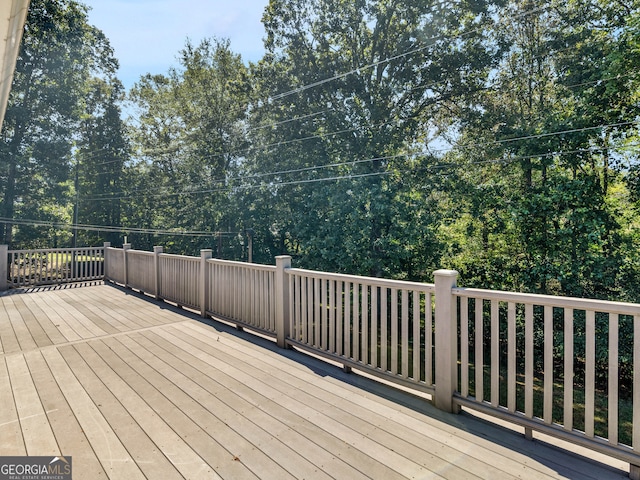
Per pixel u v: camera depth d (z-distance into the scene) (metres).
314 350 3.23
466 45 9.99
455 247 10.11
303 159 11.52
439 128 10.83
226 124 16.14
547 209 8.06
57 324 4.42
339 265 9.86
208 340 3.79
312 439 2.02
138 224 21.41
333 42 11.77
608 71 7.29
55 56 16.06
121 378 2.84
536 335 7.66
